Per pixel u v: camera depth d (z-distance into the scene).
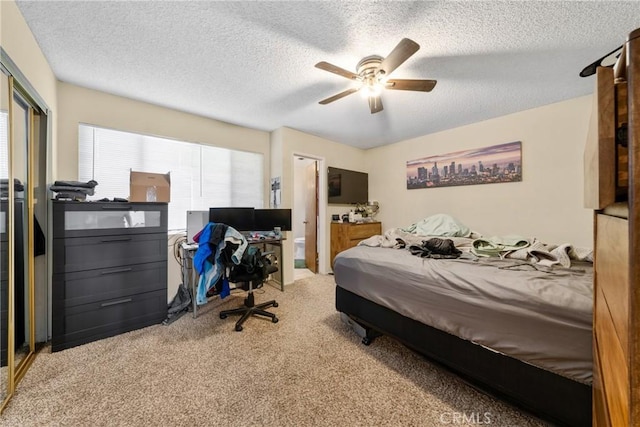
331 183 4.21
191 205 3.08
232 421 1.25
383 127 3.58
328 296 3.08
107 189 2.53
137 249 2.23
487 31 1.66
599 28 1.62
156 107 2.79
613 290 0.53
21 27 1.50
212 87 2.41
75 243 1.94
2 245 1.46
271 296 3.07
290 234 3.64
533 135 2.92
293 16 1.53
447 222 2.79
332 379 1.55
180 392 1.43
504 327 1.20
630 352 0.40
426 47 1.82
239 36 1.71
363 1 1.42
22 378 1.54
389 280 1.75
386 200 4.49
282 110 2.97
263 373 1.61
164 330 2.19
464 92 2.52
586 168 0.80
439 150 3.76
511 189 3.10
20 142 1.74
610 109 0.47
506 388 1.22
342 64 2.03
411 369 1.65
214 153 3.29
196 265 2.13
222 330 2.19
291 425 1.22
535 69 2.11
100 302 2.04
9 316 1.43
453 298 1.40
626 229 0.44
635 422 0.39
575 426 1.01
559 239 2.78
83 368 1.65
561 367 1.03
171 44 1.79
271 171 3.77
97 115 2.44
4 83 1.43
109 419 1.25
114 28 1.63
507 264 1.53
